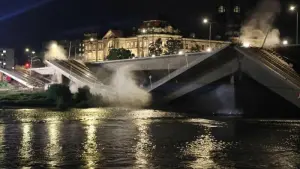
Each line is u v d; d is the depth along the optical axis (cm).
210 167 3338
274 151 4088
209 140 4809
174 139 4841
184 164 3434
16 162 3488
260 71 8119
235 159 3659
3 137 4944
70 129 5788
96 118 7512
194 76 9331
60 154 3831
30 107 10156
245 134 5356
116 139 4809
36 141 4619
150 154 3859
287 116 8075
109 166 3353
